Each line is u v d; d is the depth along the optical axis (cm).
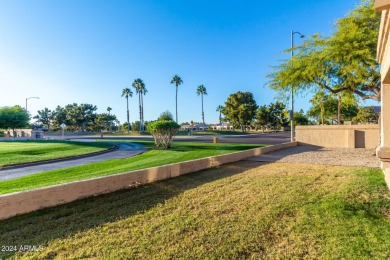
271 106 8838
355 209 544
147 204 616
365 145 2045
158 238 429
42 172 1129
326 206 561
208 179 893
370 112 4412
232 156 1325
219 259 364
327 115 4366
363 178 824
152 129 2400
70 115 10300
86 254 380
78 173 1088
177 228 468
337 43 1402
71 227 478
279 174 957
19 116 5684
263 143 2891
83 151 2098
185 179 899
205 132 7712
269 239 423
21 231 460
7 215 520
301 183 795
